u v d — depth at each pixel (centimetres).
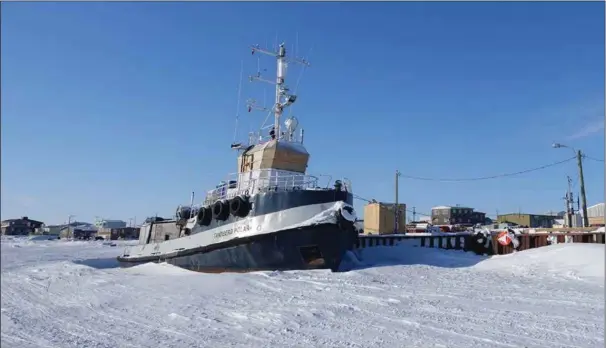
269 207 1641
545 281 1404
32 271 1900
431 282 1389
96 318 972
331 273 1538
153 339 784
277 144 1875
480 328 801
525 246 2103
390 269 1647
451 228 4297
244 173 1936
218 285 1340
